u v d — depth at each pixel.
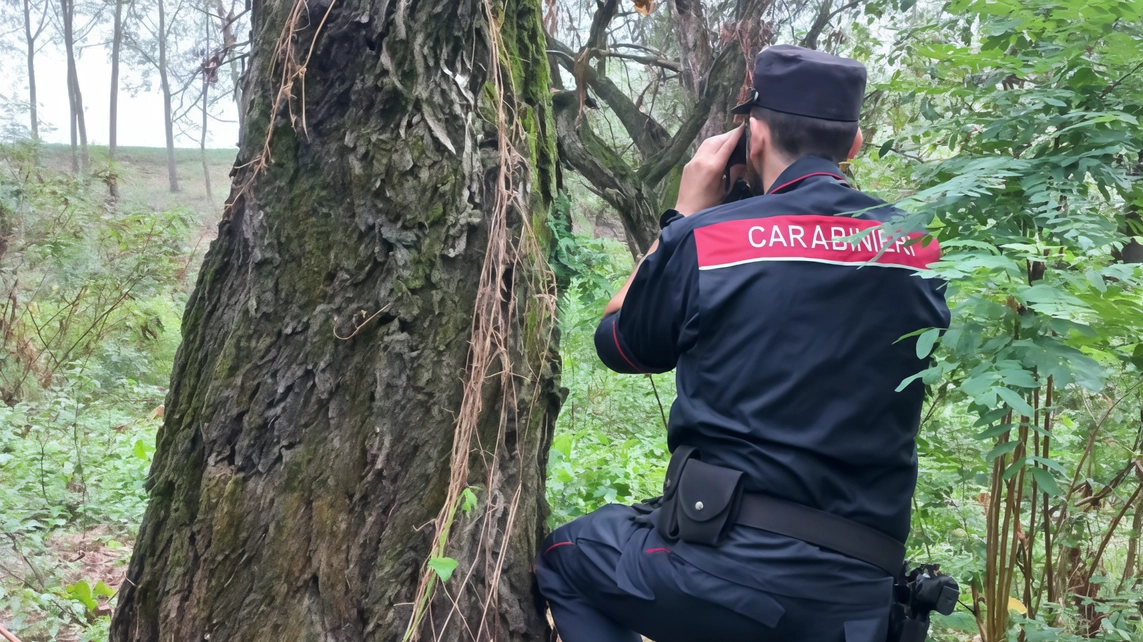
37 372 5.64
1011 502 2.09
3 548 3.19
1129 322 1.55
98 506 4.15
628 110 6.36
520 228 1.61
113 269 6.27
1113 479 2.45
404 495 1.51
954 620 2.12
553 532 1.65
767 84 1.62
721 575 1.37
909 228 1.45
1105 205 2.15
